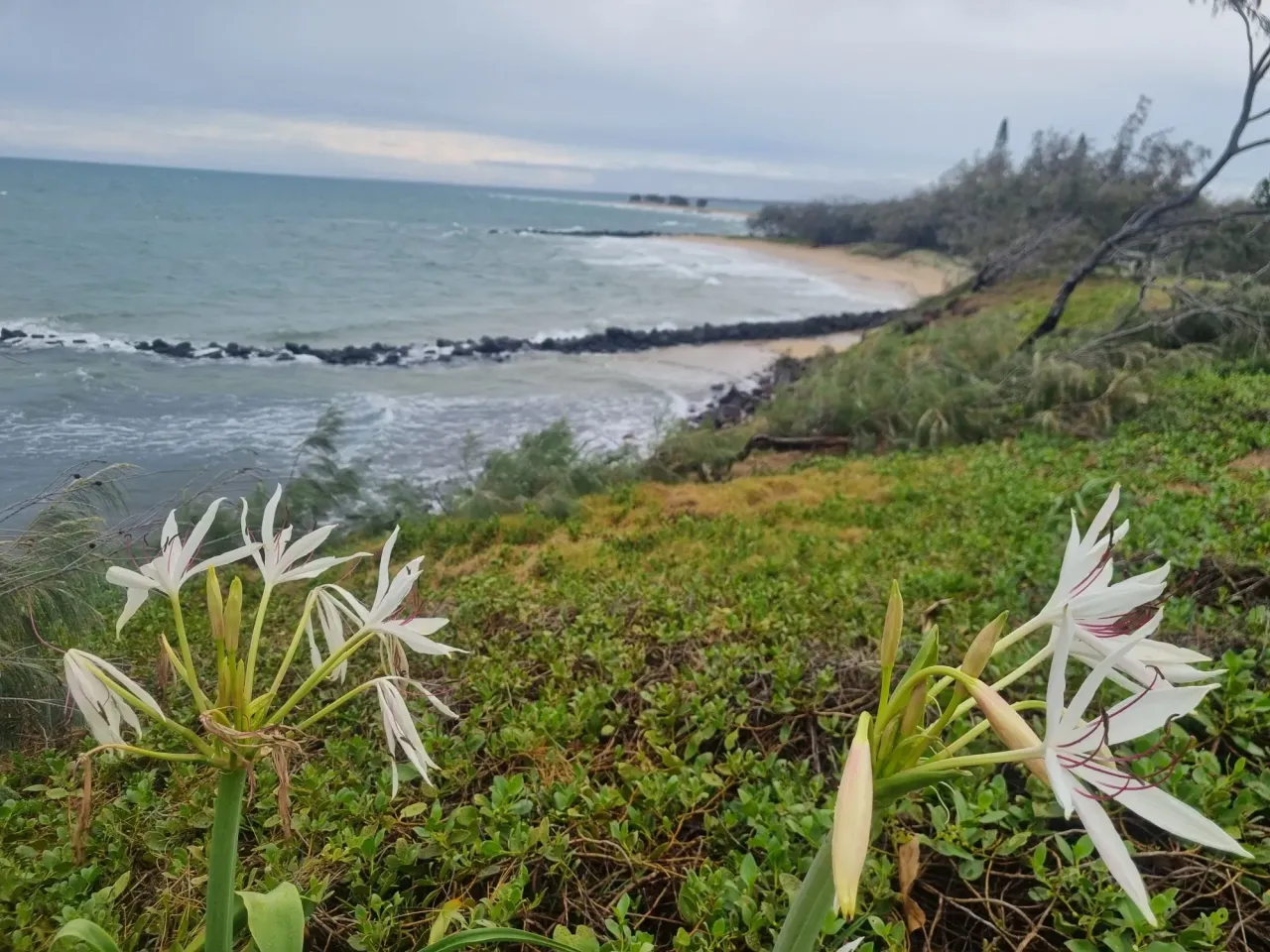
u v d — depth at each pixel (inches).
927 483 345.1
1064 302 618.8
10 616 143.8
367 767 126.8
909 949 89.6
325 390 743.7
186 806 114.1
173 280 1368.1
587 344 1051.3
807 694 134.6
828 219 2876.5
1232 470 303.0
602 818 108.3
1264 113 523.5
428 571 288.5
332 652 58.3
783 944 53.3
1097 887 91.7
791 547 264.7
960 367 543.8
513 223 3969.0
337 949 94.8
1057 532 226.4
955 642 146.0
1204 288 563.5
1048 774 42.7
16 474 435.8
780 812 105.7
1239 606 162.4
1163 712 45.1
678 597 201.0
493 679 149.8
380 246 2279.8
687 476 476.4
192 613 216.7
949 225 1844.2
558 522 353.1
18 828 115.1
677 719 133.0
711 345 1101.7
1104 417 423.2
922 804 106.3
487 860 102.1
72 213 2329.0
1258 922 87.9
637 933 86.1
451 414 696.4
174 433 569.6
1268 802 99.0
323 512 371.6
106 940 57.1
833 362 735.1
